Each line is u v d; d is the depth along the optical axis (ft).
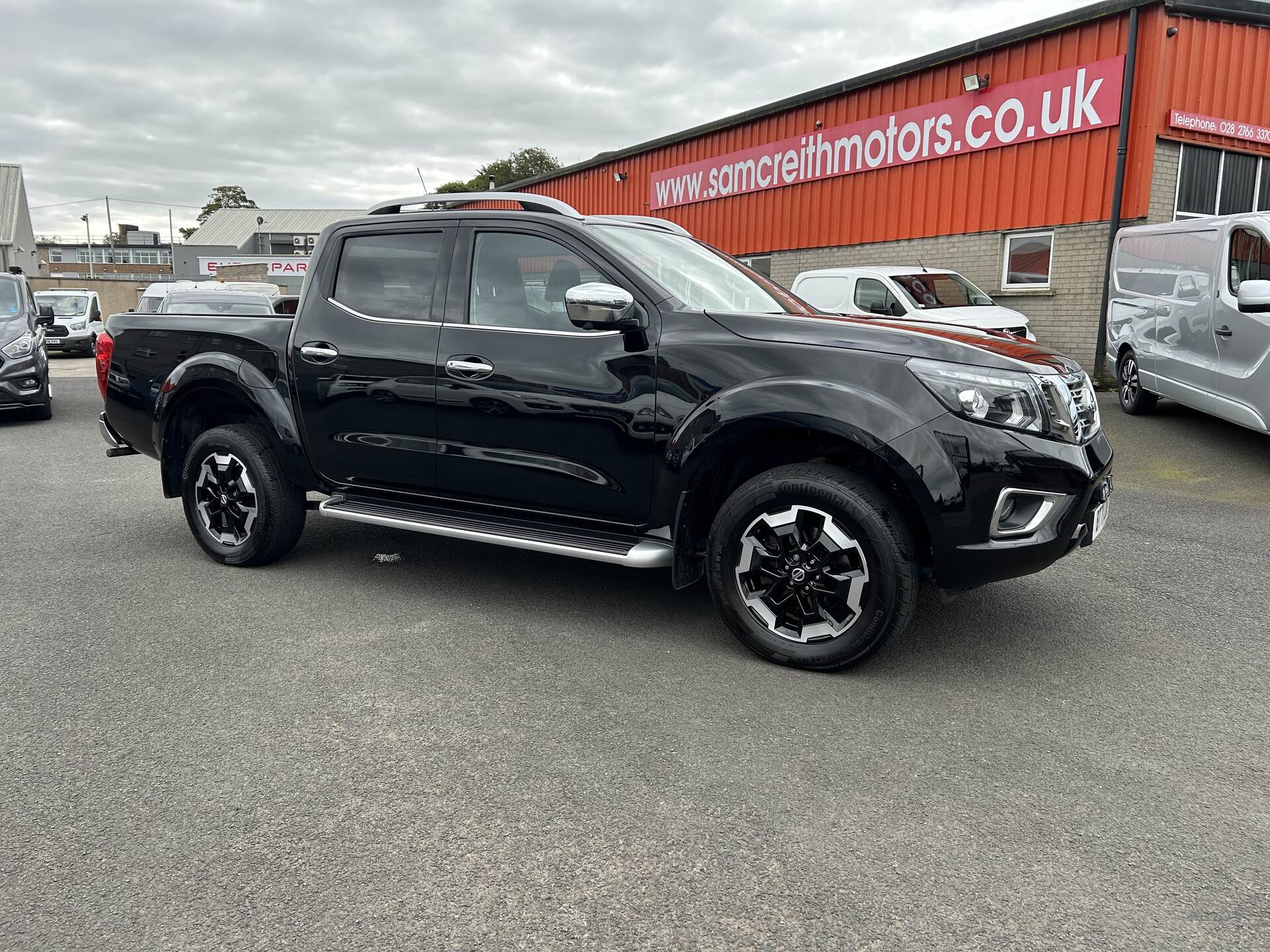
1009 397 10.39
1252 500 21.03
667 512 11.94
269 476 15.29
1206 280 25.72
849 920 6.89
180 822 8.20
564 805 8.48
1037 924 6.84
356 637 12.75
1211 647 12.39
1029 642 12.57
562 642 12.59
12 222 168.14
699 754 9.43
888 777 8.98
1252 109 40.01
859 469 11.55
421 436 13.58
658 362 11.77
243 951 6.56
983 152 44.50
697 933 6.76
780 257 57.36
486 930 6.79
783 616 11.69
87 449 29.94
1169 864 7.57
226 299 46.93
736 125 59.16
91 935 6.73
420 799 8.58
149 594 14.67
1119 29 38.40
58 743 9.68
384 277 14.17
